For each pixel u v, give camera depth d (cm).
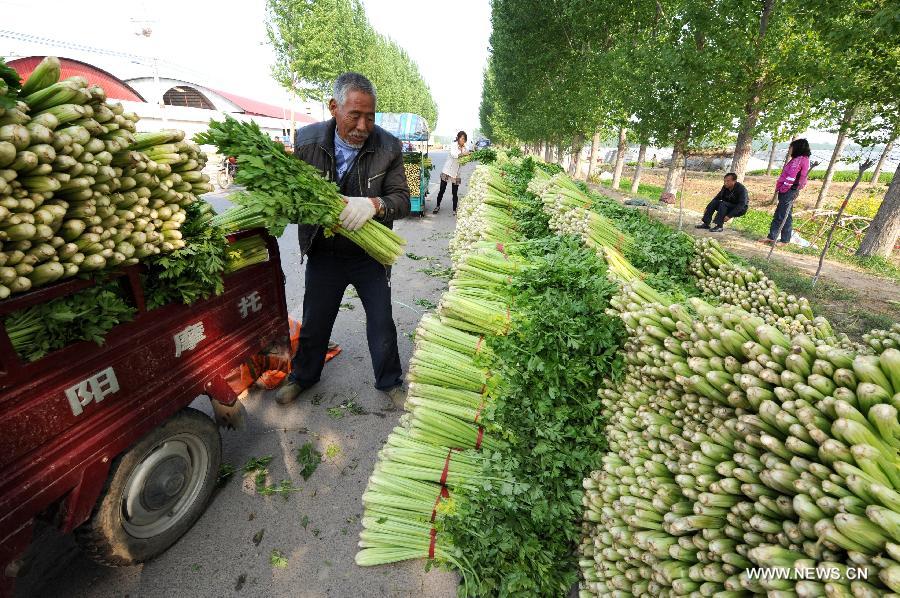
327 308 347
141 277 208
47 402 165
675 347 206
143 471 216
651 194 1923
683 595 160
